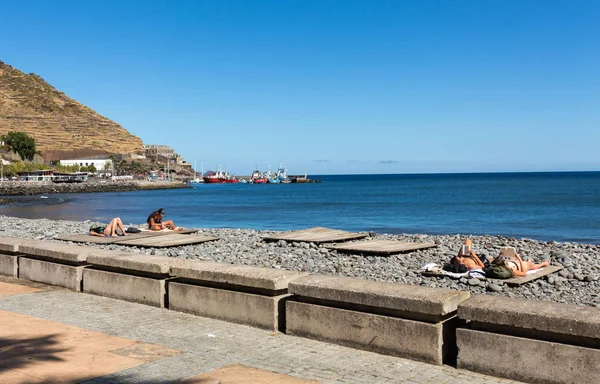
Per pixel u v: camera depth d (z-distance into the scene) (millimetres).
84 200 103062
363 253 18359
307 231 24500
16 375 5895
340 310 7055
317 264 16547
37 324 7980
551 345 5660
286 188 193125
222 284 8297
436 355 6352
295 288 7434
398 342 6609
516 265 13984
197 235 23750
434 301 6348
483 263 14414
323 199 102375
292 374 6008
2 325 7910
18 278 11594
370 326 6812
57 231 27281
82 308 8961
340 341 7070
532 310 5891
